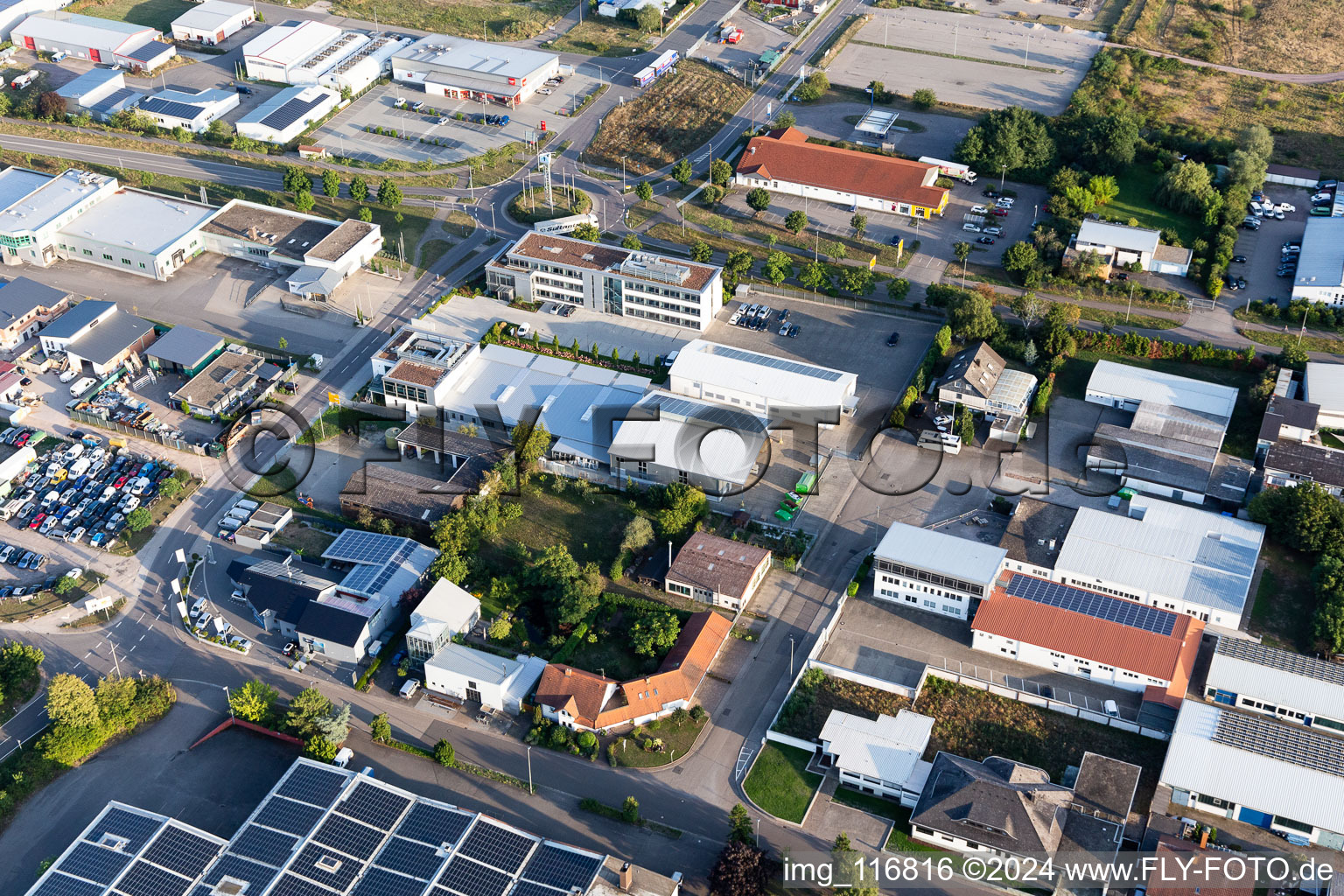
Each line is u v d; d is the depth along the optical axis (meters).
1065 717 194.88
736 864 166.62
